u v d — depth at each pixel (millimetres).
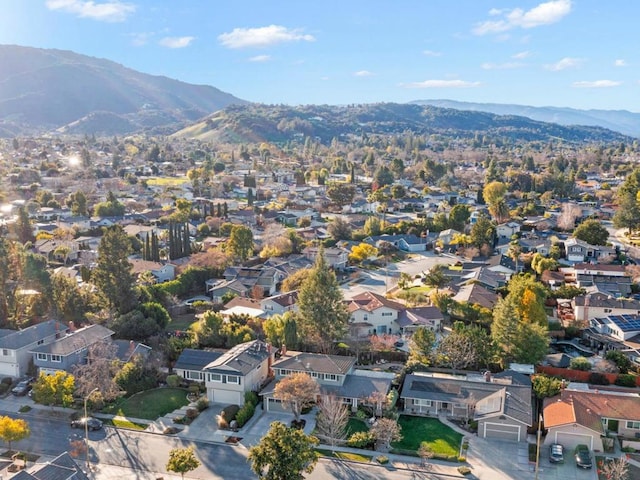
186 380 69000
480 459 53562
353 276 119000
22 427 52781
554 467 52250
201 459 53094
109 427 58875
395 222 172875
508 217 169625
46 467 44406
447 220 161250
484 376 68312
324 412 57500
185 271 108500
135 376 66688
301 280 103312
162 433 57719
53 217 171375
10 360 69688
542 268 113938
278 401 62594
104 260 84812
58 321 79938
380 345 76000
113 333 76312
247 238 125250
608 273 109250
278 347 76062
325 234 154375
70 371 68188
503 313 72562
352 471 51344
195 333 78312
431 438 57281
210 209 179750
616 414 58062
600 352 78688
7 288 81562
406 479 50219
